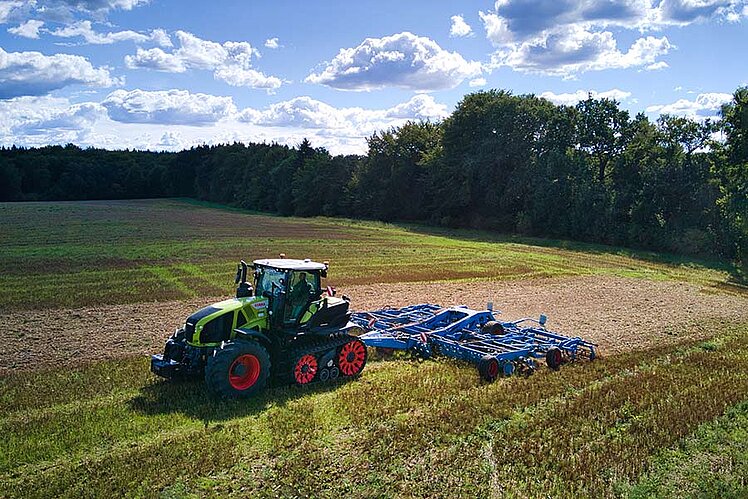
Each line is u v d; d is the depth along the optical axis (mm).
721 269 37281
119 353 12609
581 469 7531
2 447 7781
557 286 25062
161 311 17266
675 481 7387
